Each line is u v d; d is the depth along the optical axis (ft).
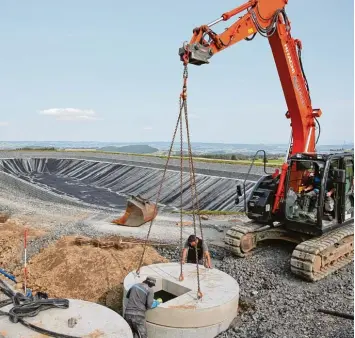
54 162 180.24
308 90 41.06
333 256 36.76
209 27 29.55
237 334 26.08
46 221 64.75
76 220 65.51
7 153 182.80
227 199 96.43
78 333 21.68
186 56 26.53
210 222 60.95
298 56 39.83
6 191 98.43
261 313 29.12
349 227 40.11
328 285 33.68
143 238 50.03
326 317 28.17
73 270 35.76
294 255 34.22
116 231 54.49
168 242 48.03
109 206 101.35
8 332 21.72
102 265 35.86
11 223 59.82
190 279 29.68
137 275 29.89
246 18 33.19
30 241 50.72
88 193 124.16
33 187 105.91
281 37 37.42
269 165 117.29
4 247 47.85
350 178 40.42
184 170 124.77
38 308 23.82
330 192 38.09
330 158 36.68
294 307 29.84
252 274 36.60
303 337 25.40
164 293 30.17
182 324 25.07
